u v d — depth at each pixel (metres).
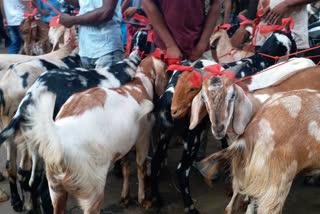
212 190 3.55
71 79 2.96
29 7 5.01
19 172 3.01
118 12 3.69
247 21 5.13
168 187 3.60
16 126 2.50
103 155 2.38
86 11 3.56
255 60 3.55
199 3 3.16
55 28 4.22
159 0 3.16
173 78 3.10
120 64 3.33
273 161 2.11
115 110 2.53
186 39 3.19
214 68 2.46
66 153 2.17
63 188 2.40
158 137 3.08
